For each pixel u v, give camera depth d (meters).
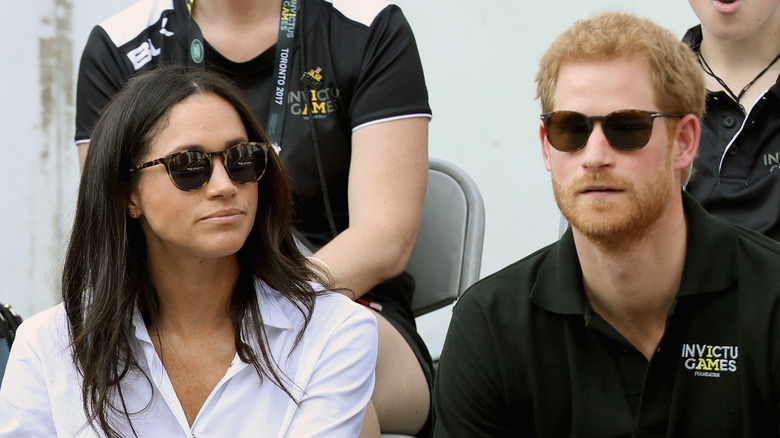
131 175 8.43
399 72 11.63
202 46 12.01
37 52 18.73
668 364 8.54
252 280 8.88
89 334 8.48
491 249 17.61
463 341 9.07
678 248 8.48
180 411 8.47
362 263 10.83
